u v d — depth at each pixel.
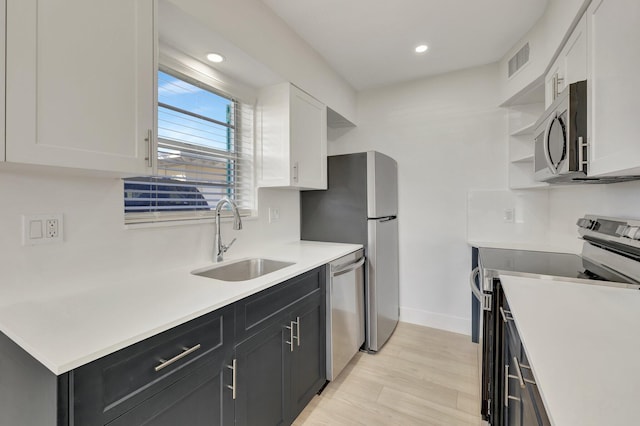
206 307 1.02
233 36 1.54
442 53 2.37
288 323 1.51
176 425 0.95
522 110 2.46
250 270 1.95
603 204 1.69
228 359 1.14
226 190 2.00
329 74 2.55
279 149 2.07
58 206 1.14
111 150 1.02
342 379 2.02
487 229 2.63
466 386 1.94
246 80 1.99
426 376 2.05
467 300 2.72
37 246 1.09
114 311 0.97
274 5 1.79
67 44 0.91
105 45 1.00
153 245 1.47
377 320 2.38
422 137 2.87
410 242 2.94
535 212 2.48
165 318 0.92
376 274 2.37
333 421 1.63
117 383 0.78
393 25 1.99
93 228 1.24
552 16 1.69
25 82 0.82
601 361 0.64
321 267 1.83
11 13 0.80
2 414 0.87
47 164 0.87
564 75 1.55
